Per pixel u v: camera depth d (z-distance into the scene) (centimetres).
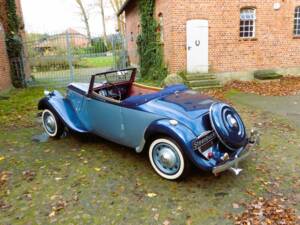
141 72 1441
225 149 367
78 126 502
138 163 438
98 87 499
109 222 300
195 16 1157
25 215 317
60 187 373
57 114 521
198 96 428
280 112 728
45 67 1559
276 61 1288
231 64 1237
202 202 333
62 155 476
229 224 293
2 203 341
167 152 377
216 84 1138
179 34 1157
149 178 392
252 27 1239
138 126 407
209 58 1208
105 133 473
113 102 435
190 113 373
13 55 1257
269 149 479
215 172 340
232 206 323
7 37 1239
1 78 1119
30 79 1405
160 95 418
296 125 613
